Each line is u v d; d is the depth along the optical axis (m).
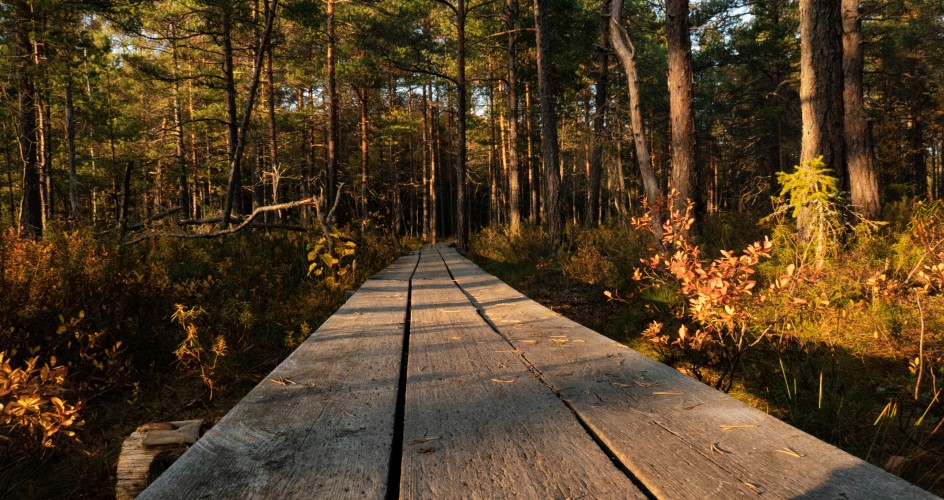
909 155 26.66
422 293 5.52
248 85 26.08
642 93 22.55
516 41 20.22
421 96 41.88
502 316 3.90
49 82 16.89
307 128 32.66
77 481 2.43
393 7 23.67
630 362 2.31
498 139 38.47
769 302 3.52
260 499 1.06
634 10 19.28
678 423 1.51
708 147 32.62
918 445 2.14
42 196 20.61
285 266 7.19
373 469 1.22
